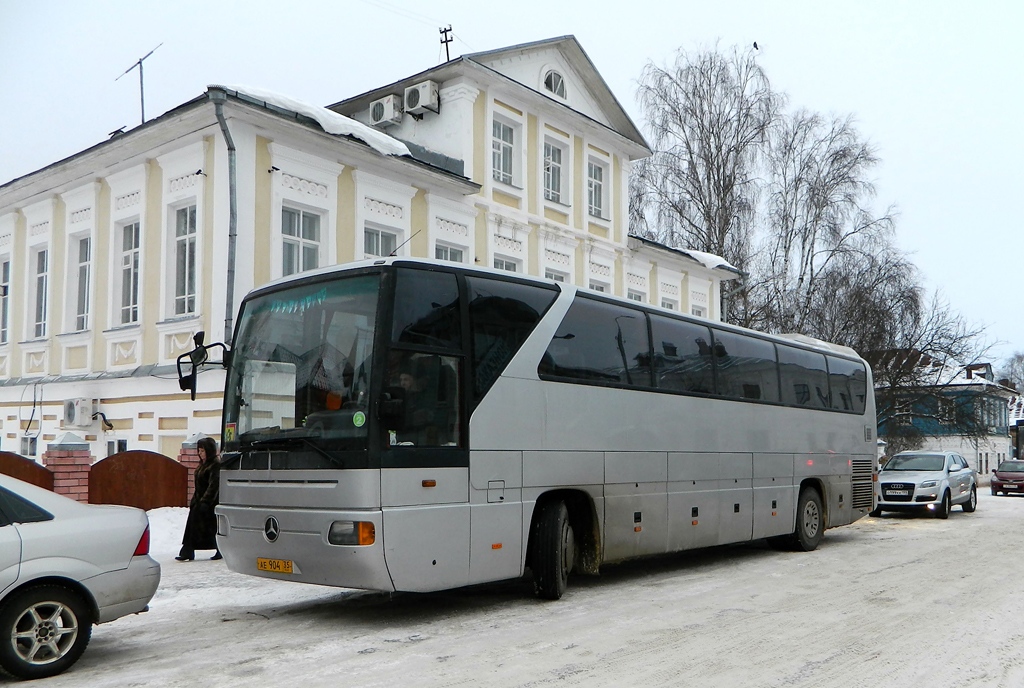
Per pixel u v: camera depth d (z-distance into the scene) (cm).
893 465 2447
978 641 766
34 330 2119
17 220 2180
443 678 644
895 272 3681
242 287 1612
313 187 1762
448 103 2180
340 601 975
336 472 798
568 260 2469
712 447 1274
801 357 1577
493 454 901
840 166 3656
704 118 3531
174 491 1548
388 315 824
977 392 3938
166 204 1742
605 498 1051
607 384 1075
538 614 898
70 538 676
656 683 630
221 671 670
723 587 1083
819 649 735
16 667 642
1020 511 2555
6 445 2111
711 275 3167
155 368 1725
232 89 1590
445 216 2072
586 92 2592
